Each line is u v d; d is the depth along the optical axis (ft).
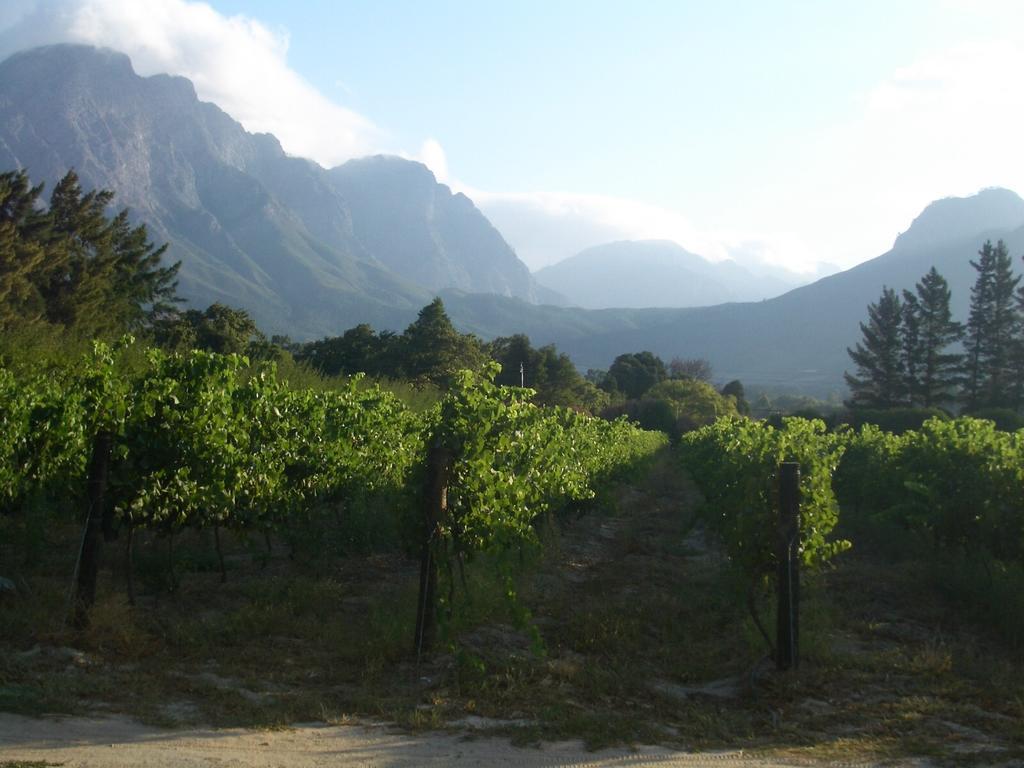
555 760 16.43
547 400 230.48
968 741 18.51
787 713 20.52
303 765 15.21
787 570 23.85
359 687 20.66
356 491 39.24
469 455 24.93
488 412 25.46
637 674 23.39
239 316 171.01
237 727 17.21
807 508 25.81
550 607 30.71
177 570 32.50
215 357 30.04
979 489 35.83
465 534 24.59
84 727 16.42
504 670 22.30
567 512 53.57
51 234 126.93
